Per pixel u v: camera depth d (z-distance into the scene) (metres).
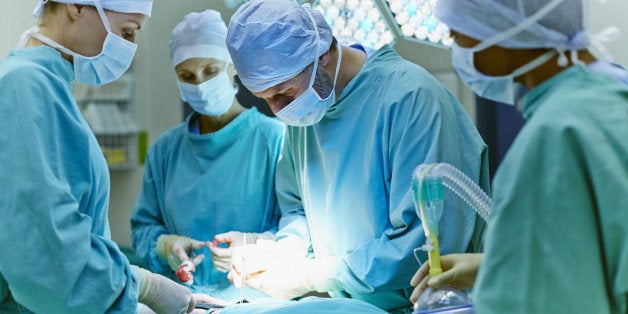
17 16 2.74
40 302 1.62
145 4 1.85
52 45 1.79
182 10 4.28
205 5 3.98
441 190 1.53
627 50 2.26
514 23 1.33
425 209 1.53
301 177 2.28
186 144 2.65
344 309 1.78
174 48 2.48
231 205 2.54
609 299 1.24
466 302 1.47
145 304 1.89
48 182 1.60
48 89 1.68
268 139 2.57
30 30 1.84
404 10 2.21
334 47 2.09
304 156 2.23
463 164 2.02
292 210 2.41
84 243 1.63
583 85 1.29
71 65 1.83
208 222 2.54
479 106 4.30
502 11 1.34
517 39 1.34
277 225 2.56
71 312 1.63
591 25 2.27
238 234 2.39
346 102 2.11
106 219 1.85
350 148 2.09
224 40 2.46
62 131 1.69
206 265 2.50
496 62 1.39
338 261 2.01
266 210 2.56
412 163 1.92
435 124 1.93
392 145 1.98
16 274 1.59
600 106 1.25
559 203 1.19
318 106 2.06
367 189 2.03
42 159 1.61
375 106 2.07
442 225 1.85
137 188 4.47
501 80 1.41
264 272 2.17
